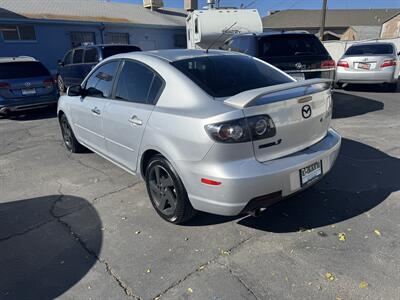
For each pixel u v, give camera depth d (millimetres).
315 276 2406
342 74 9766
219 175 2484
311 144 2947
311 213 3254
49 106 9148
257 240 2871
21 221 3391
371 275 2391
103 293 2359
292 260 2592
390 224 3002
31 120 8398
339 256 2609
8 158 5410
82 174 4551
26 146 6062
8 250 2910
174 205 3043
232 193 2486
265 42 6438
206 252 2746
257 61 3684
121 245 2900
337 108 7840
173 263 2631
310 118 2842
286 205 3412
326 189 3719
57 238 3057
